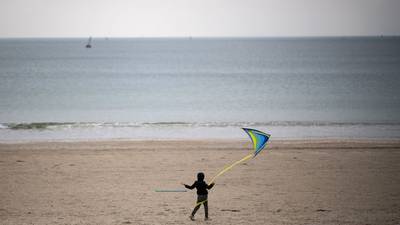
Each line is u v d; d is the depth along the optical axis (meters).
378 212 54.81
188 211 55.47
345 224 50.00
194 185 51.03
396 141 108.94
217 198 61.81
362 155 91.88
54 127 129.62
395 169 79.62
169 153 93.81
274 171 78.38
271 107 177.00
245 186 68.62
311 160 87.06
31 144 103.69
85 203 59.12
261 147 47.50
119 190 66.25
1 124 132.25
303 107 176.88
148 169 80.00
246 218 52.19
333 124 137.88
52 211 55.22
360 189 66.50
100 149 97.69
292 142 107.12
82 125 133.38
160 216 53.09
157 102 190.62
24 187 67.56
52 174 75.94
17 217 52.59
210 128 130.25
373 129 129.25
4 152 94.06
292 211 55.28
